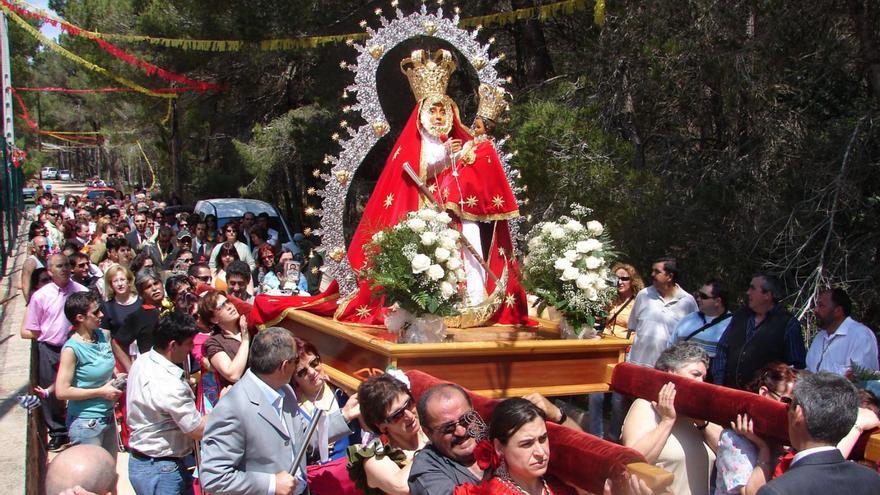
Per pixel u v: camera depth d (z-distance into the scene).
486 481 3.07
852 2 9.02
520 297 6.39
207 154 28.89
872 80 9.11
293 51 19.06
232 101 24.73
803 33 9.91
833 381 3.27
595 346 5.43
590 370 5.48
